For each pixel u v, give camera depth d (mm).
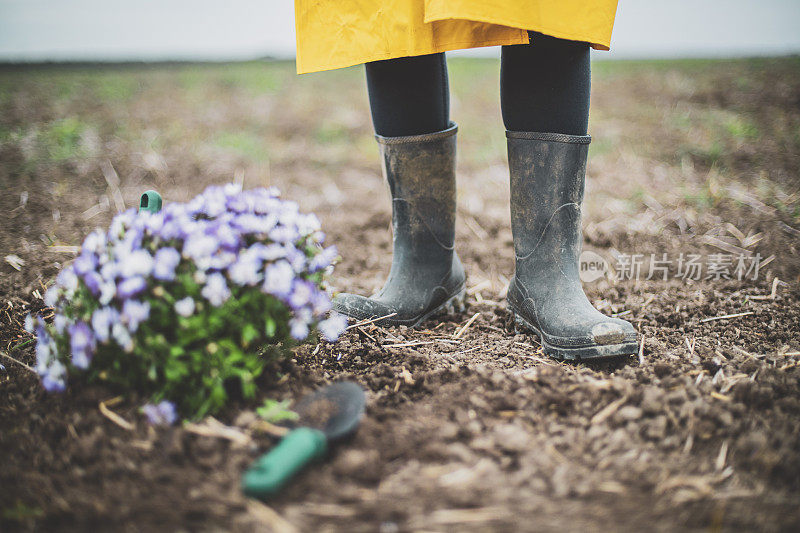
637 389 1264
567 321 1429
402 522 949
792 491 1012
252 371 1218
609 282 1980
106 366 1198
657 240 2297
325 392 1208
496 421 1183
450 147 1576
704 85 4570
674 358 1433
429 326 1670
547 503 983
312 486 1018
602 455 1094
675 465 1068
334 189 3008
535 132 1430
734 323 1655
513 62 1398
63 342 1220
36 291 1802
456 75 5574
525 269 1542
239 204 1303
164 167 3160
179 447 1077
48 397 1269
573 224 1483
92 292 1150
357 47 1335
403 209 1616
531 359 1455
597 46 1377
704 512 961
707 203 2594
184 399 1176
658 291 1895
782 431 1145
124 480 1036
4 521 962
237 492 1002
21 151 3225
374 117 1593
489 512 965
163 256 1123
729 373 1358
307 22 1406
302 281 1261
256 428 1127
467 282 2033
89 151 3297
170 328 1153
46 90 4660
